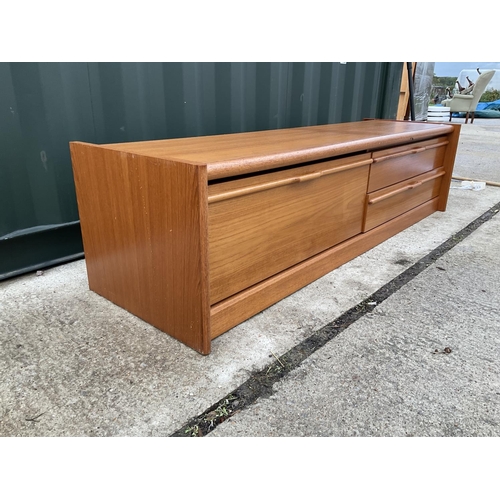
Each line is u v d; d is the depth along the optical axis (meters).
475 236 1.94
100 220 1.22
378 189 1.70
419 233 1.97
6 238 1.42
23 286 1.43
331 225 1.49
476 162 3.70
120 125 1.63
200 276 0.98
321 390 0.95
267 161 1.09
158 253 1.07
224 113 2.01
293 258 1.35
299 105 2.44
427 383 0.97
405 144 1.79
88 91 1.50
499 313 1.28
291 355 1.07
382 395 0.94
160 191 0.99
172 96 1.76
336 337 1.15
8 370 1.00
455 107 6.93
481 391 0.95
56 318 1.23
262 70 2.13
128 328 1.18
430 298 1.37
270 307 1.30
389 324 1.22
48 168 1.47
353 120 2.96
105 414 0.87
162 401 0.91
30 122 1.39
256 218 1.15
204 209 0.92
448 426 0.85
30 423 0.85
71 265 1.61
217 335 1.13
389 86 3.16
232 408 0.90
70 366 1.02
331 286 1.44
